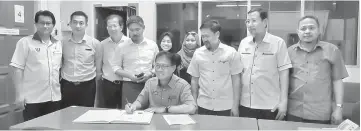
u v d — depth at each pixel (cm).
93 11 359
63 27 348
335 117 191
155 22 360
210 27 207
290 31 332
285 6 332
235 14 342
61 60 257
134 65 260
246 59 215
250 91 213
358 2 305
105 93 274
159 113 190
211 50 216
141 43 262
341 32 315
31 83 236
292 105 209
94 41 269
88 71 263
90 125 162
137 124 165
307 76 200
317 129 158
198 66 223
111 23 263
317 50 197
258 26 203
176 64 199
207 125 165
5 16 276
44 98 240
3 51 277
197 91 228
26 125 161
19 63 231
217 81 216
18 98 234
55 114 187
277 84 210
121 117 176
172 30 355
